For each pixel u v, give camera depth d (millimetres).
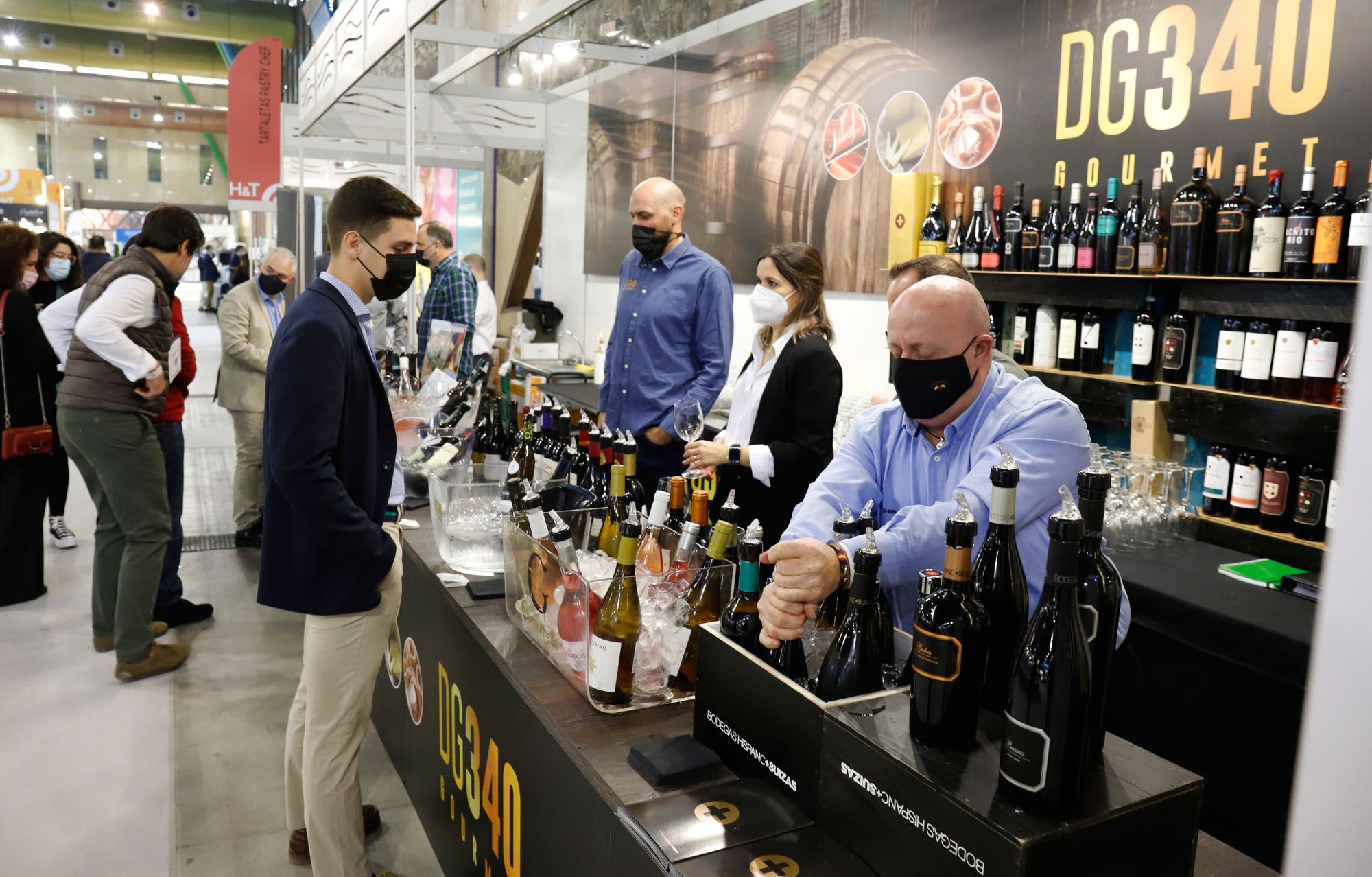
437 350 4375
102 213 26969
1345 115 2523
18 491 4336
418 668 2535
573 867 1468
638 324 3520
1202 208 2752
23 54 17359
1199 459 3002
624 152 6332
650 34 5461
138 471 3504
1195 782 962
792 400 2783
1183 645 2389
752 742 1257
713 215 5426
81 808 2775
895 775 999
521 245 8023
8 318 4199
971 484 1539
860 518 1488
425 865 2521
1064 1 3301
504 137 7191
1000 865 875
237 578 4793
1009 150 3564
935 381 1571
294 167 8312
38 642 3965
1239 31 2770
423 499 2967
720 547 1550
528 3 3762
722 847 1081
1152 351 3000
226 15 15461
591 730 1468
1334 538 443
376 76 5316
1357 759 433
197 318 21609
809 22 4547
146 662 3658
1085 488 964
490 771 1919
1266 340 2682
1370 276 422
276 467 1896
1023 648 918
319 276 2045
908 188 3744
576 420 3816
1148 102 3045
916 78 3949
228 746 3150
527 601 1857
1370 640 427
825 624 1387
